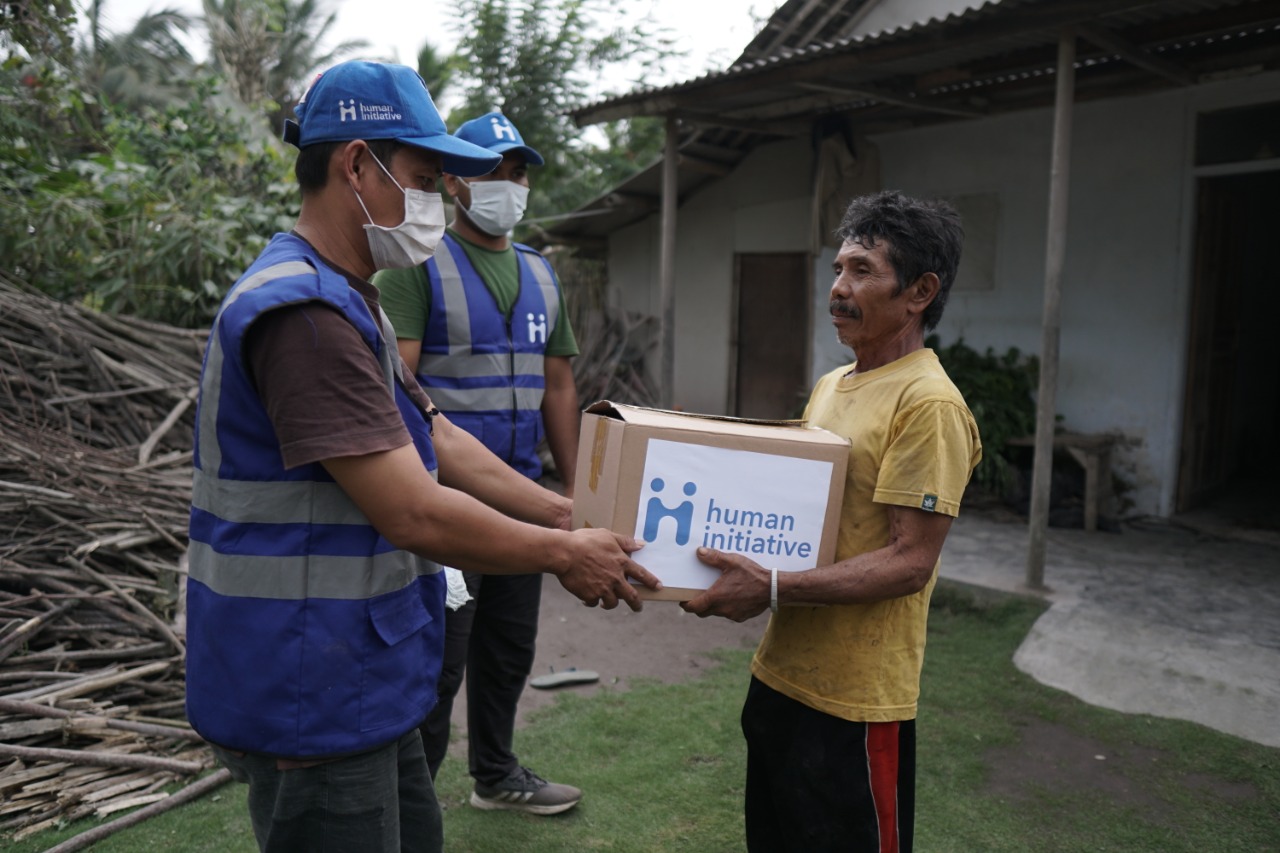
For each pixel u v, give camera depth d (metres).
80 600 3.50
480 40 13.02
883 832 1.81
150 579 3.87
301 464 1.37
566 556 1.58
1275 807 2.86
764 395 8.79
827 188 7.23
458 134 2.71
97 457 4.56
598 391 9.24
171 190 7.22
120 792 2.82
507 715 2.78
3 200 6.23
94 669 3.33
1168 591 4.59
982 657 4.09
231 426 1.43
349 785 1.49
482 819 2.78
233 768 1.56
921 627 1.84
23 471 4.12
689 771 3.08
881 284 1.76
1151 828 2.76
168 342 5.91
